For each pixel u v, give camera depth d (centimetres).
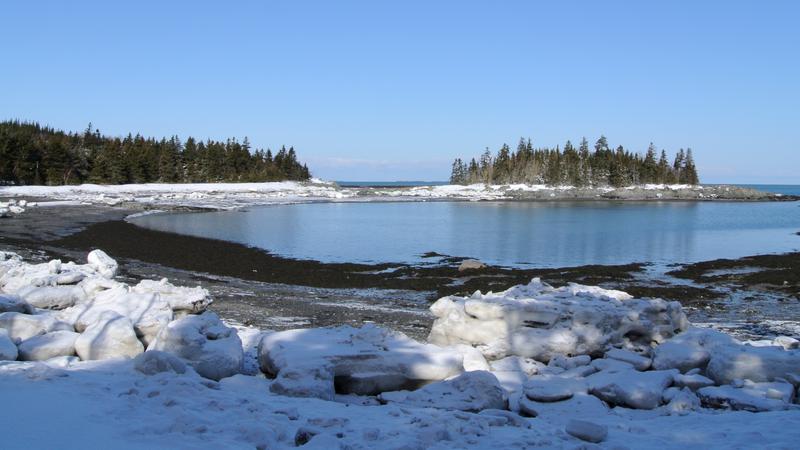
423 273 3122
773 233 5509
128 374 966
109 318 1178
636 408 1005
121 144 11062
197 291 1579
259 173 12669
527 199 11756
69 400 789
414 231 5466
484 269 3209
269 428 721
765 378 1093
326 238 4759
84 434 671
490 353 1373
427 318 2061
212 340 1146
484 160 15238
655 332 1464
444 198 11469
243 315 1964
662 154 14350
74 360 1066
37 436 657
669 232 5553
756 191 13512
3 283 1688
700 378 1104
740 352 1137
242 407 816
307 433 713
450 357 1124
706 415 931
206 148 12075
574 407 977
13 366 942
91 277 1694
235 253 3712
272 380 1065
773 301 2514
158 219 5872
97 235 4203
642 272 3225
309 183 12575
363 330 1196
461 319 1445
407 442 703
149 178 10819
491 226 6050
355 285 2809
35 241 3734
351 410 885
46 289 1490
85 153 10450
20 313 1232
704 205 10450
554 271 3192
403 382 1090
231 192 10362
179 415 738
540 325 1409
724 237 5144
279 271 3125
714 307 2381
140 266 3084
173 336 1086
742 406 972
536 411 966
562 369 1270
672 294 2623
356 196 11438
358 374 1070
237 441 680
